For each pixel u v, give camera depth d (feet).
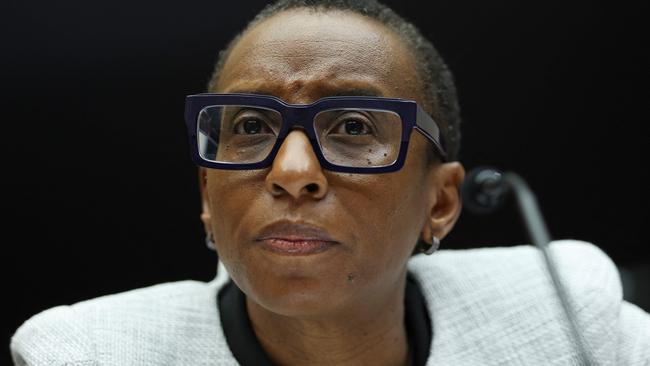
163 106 11.40
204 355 6.35
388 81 5.90
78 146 11.30
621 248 12.07
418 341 6.64
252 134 5.75
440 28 11.80
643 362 6.73
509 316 6.84
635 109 11.94
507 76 11.92
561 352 6.59
